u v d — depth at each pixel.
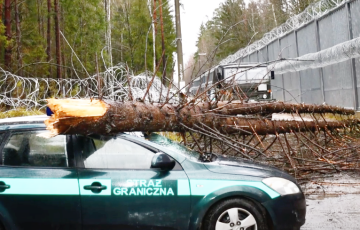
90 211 4.45
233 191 4.50
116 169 4.56
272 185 4.62
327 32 22.89
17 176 4.46
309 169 8.28
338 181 7.86
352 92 19.88
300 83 27.92
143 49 32.41
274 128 8.04
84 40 31.66
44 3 38.69
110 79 8.82
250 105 8.10
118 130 5.06
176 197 4.48
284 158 8.84
